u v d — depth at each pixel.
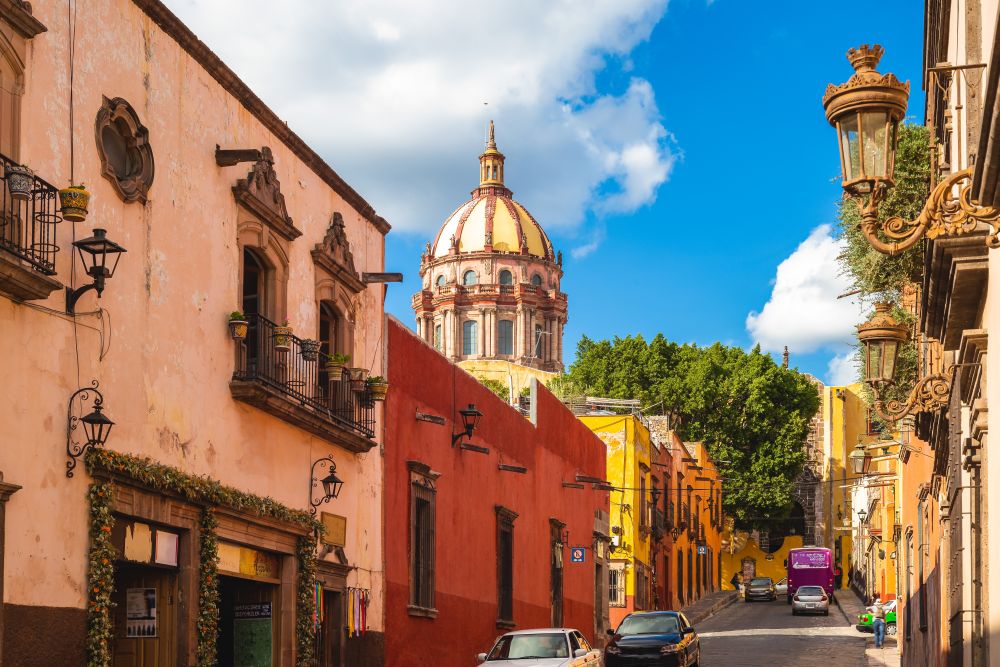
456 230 99.56
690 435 69.19
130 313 12.88
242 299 15.84
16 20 10.82
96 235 11.42
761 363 70.00
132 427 12.80
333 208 19.02
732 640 39.59
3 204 10.41
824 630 45.47
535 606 29.62
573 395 68.06
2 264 10.14
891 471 44.41
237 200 15.64
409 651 21.20
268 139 16.77
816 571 64.50
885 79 7.23
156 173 13.59
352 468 19.25
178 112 14.19
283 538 16.62
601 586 38.22
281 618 16.66
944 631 18.56
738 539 80.19
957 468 13.63
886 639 40.00
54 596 11.23
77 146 11.97
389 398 21.03
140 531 12.99
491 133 106.44
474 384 25.88
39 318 11.20
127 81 13.06
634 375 70.00
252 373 15.66
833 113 7.38
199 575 14.05
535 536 30.08
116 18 12.85
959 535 14.15
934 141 14.49
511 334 95.88
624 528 46.28
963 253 9.27
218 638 16.72
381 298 21.02
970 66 7.51
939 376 12.34
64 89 11.77
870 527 52.38
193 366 14.27
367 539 19.73
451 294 96.12
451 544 23.78
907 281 20.19
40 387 11.18
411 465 21.78
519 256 97.69
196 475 14.20
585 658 19.16
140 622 13.55
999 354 8.48
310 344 16.86
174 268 13.92
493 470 26.83
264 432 16.16
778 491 68.62
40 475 11.12
